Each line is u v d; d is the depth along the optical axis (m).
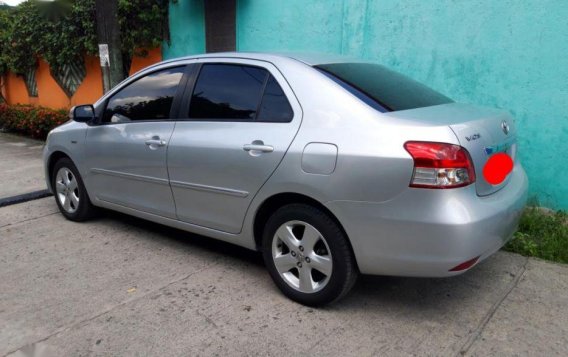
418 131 2.73
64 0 9.18
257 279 3.69
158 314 3.18
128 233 4.70
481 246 2.74
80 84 10.73
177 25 8.32
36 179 6.91
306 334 2.95
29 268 3.92
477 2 5.18
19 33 10.97
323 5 6.43
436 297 3.39
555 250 4.02
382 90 3.28
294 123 3.15
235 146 3.37
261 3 7.08
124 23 8.38
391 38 5.87
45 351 2.80
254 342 2.87
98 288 3.56
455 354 2.75
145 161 4.03
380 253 2.85
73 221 5.07
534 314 3.16
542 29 4.82
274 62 3.43
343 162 2.86
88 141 4.57
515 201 3.08
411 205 2.70
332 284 3.05
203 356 2.75
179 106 3.87
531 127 5.04
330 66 3.42
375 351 2.77
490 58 5.20
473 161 2.75
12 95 13.19
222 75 3.69
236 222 3.51
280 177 3.13
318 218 3.03
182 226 3.96
